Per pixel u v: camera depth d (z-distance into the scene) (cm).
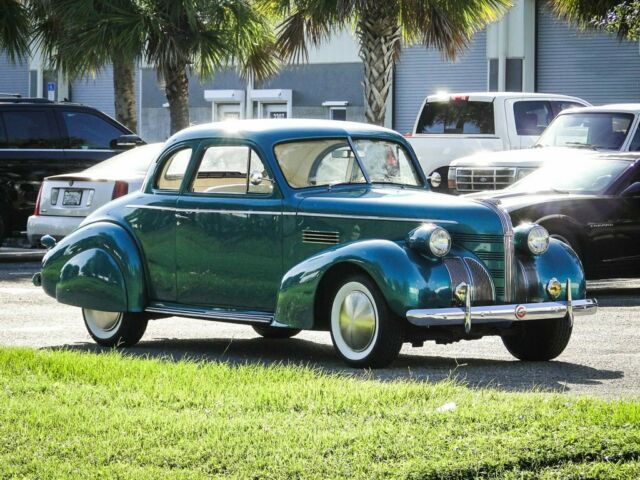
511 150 2803
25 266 2514
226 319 1412
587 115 2595
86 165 2747
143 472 816
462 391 1084
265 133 1431
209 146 1466
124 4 3338
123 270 1496
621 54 4512
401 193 1398
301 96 5003
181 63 3453
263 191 1411
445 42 3175
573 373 1292
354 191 1412
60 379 1163
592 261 2027
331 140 1442
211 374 1179
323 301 1350
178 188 1493
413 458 847
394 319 1280
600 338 1565
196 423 952
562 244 1385
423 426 937
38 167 2717
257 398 1043
